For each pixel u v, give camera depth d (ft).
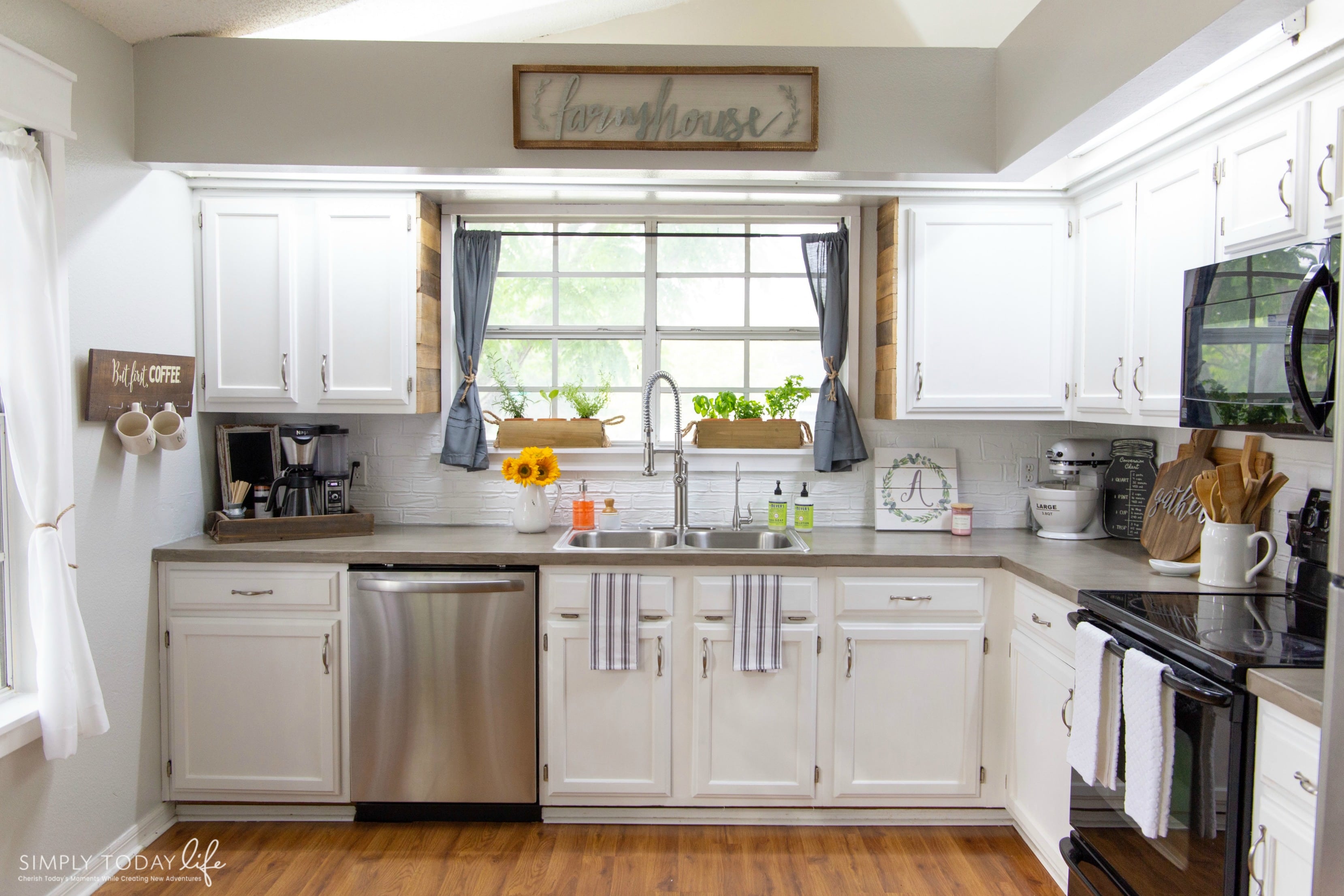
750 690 8.55
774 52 8.31
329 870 7.83
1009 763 8.48
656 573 8.52
